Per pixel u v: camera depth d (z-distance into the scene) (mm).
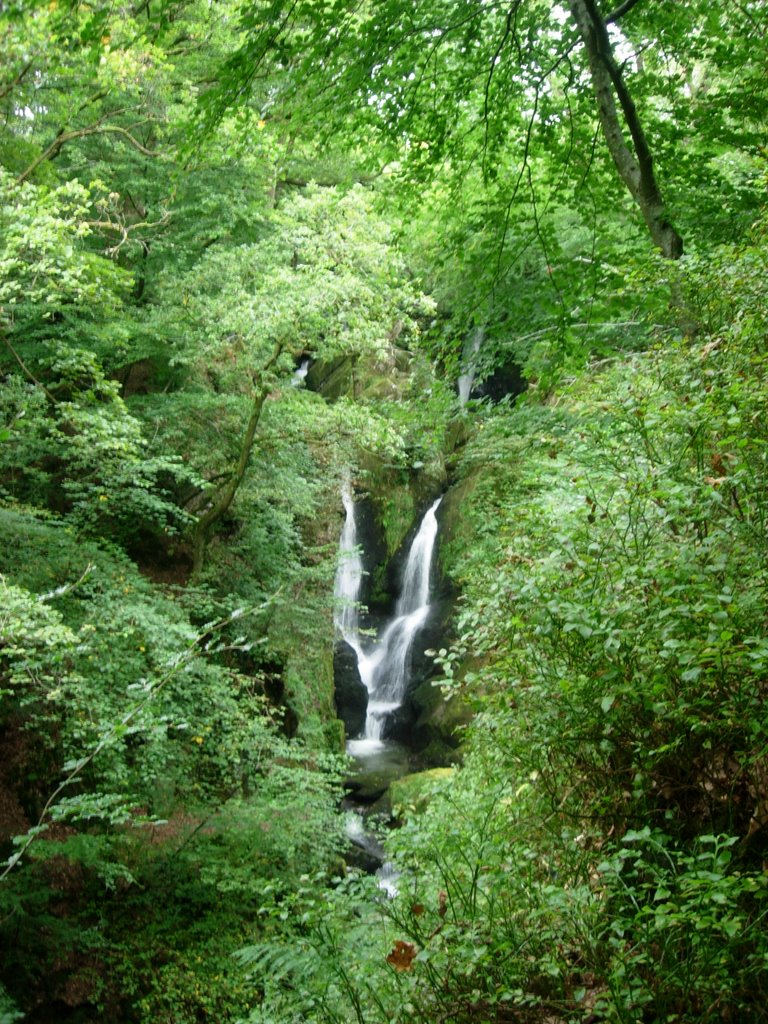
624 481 3660
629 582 3303
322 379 19609
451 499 17000
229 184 13555
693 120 6949
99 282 8984
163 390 14602
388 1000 3164
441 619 15820
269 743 9992
